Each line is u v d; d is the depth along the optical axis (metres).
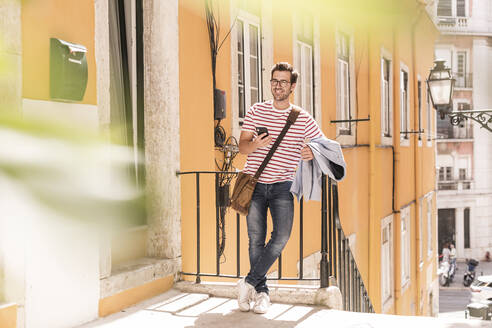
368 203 11.26
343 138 9.70
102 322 3.62
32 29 3.05
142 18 4.59
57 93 3.24
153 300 4.18
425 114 17.39
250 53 6.59
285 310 3.99
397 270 13.35
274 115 3.70
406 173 14.75
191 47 4.99
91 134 0.30
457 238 34.69
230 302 4.23
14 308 2.97
